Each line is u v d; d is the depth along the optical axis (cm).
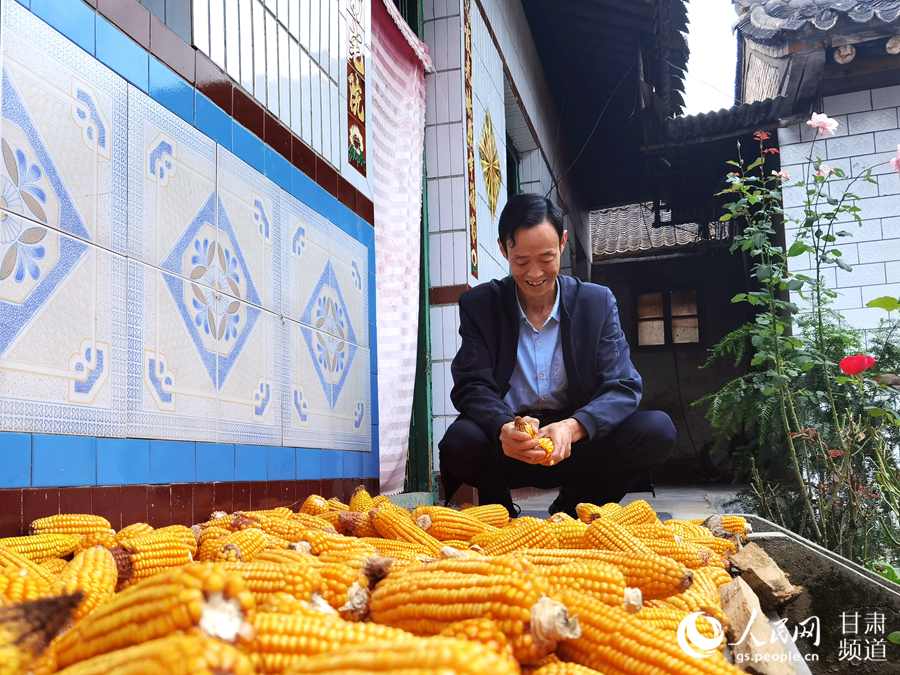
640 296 1728
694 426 1658
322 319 379
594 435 359
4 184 197
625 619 118
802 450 471
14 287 199
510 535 240
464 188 609
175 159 268
